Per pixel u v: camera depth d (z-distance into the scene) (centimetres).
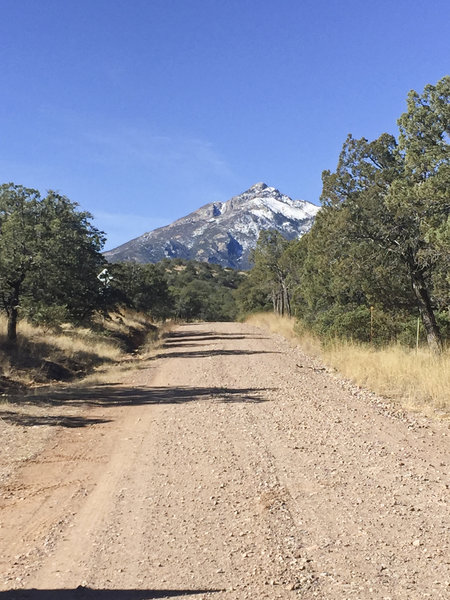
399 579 434
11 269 2084
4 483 745
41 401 1374
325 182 2150
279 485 694
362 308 2444
